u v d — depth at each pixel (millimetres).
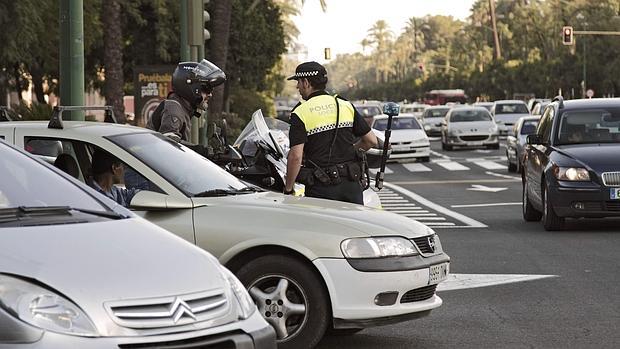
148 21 62219
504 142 76750
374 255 11305
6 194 8688
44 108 32875
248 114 83812
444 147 68000
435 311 14484
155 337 7402
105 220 8469
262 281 11391
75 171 12078
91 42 48875
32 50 43344
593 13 138625
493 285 16422
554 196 23016
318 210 11664
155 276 7691
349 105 14656
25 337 7082
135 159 11695
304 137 14367
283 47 78375
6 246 7543
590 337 12898
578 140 24391
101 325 7285
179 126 16078
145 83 39719
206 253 8406
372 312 11281
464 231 23875
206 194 11633
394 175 47906
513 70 162750
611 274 17391
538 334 13078
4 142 9312
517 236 22656
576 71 135125
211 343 7668
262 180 15609
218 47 55625
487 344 12578
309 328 11328
